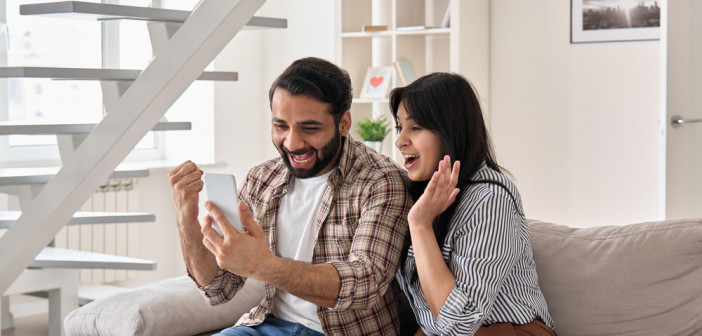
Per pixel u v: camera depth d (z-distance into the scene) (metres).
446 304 1.81
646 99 4.44
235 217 1.85
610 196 4.59
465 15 4.58
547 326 2.01
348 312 2.03
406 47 4.88
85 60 4.89
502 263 1.84
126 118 2.93
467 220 1.89
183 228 2.07
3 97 4.52
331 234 2.06
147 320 2.33
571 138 4.66
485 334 1.90
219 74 3.13
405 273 2.05
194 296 2.46
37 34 4.66
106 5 2.82
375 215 1.99
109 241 4.88
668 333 2.05
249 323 2.17
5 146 4.55
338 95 2.01
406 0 4.84
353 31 5.11
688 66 3.89
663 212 3.90
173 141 5.39
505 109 4.84
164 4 5.19
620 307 2.09
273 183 2.18
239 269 1.80
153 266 3.73
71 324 2.50
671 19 3.85
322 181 2.09
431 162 1.97
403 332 2.31
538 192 4.79
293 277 1.81
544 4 4.68
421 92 1.96
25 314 4.40
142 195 5.12
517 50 4.77
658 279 2.07
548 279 2.19
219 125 5.23
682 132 3.90
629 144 4.51
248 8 2.68
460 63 4.56
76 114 4.88
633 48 4.45
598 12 4.53
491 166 2.02
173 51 2.80
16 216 3.60
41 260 3.74
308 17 5.35
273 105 2.02
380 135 4.87
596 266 2.14
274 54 5.50
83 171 3.05
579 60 4.61
